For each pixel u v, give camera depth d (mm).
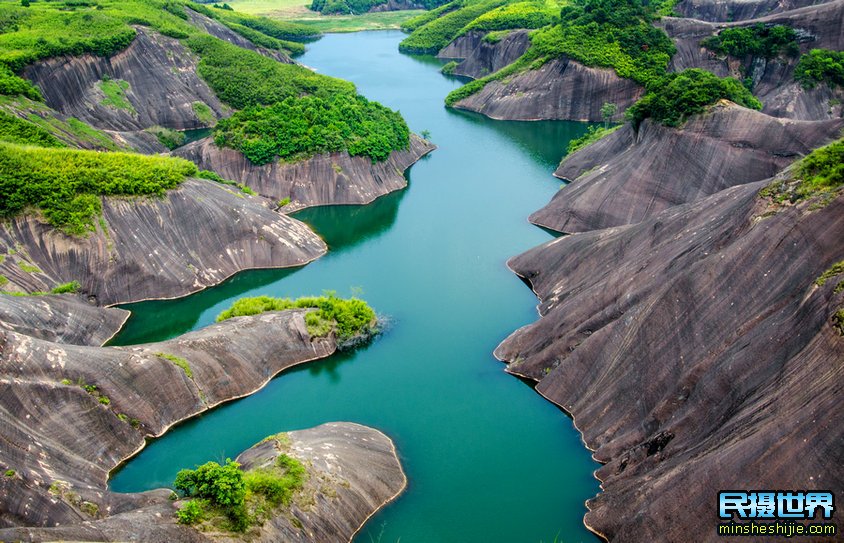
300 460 46062
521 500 47812
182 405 56281
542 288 76688
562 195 100062
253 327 64125
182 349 59062
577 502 47250
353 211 104188
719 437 41469
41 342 53188
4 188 73938
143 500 43500
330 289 79562
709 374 46438
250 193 97688
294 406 58562
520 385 60781
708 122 92000
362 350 66875
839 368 38000
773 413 39375
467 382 61594
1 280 68750
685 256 57406
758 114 90812
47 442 47281
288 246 86812
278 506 41844
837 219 47781
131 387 54344
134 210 79750
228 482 40312
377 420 56781
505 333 69625
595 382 55375
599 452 50656
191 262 80625
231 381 59438
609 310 59344
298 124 108625
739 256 51219
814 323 41375
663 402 48750
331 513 43969
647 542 39625
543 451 52375
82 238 75625
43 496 41469
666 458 44594
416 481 49906
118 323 72000
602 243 73000
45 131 99188
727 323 49188
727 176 88812
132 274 76875
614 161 100375
